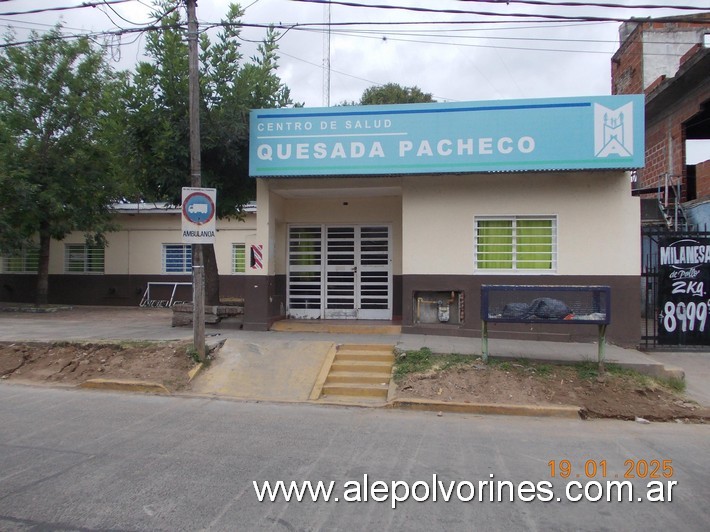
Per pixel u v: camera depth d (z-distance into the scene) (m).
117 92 14.28
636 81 22.64
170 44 12.30
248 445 6.24
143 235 21.78
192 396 8.61
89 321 15.09
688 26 21.61
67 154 18.98
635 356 9.77
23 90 18.33
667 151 19.09
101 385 9.02
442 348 10.09
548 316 8.88
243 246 21.25
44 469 5.41
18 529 4.18
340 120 11.55
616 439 6.73
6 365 10.06
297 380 9.16
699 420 7.70
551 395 8.25
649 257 11.67
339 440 6.50
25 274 22.59
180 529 4.22
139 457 5.77
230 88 12.53
